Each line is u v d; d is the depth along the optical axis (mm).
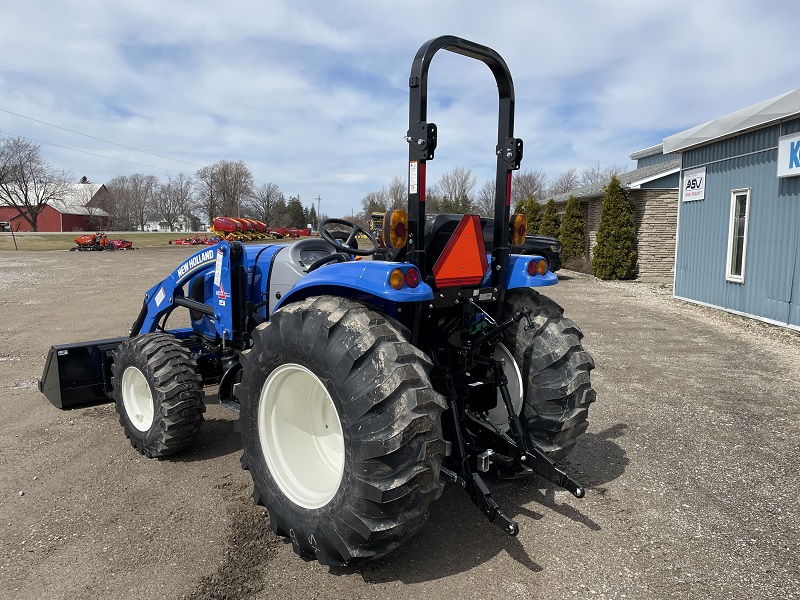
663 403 5266
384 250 3121
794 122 8750
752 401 5328
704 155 11148
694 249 11555
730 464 3910
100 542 2889
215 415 4832
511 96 3010
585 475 3732
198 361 4488
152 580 2568
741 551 2846
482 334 3244
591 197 19406
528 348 3213
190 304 4484
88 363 4676
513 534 2416
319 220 3488
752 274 9805
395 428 2254
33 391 5578
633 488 3543
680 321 9648
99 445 4188
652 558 2783
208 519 3119
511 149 3014
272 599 2439
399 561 2729
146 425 3990
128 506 3266
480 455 2762
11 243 38094
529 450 2926
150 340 3947
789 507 3305
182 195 90812
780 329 8836
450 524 3084
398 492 2258
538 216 23422
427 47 2553
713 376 6219
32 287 14258
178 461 3900
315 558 2744
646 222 16344
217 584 2539
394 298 2365
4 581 2562
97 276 17141
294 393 2873
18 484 3553
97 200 79562
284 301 2980
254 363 2805
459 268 2861
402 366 2330
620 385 5875
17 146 57750
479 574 2633
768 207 9367
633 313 10461
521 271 3125
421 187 2607
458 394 2938
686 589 2537
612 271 16156
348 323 2432
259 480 2840
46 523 3078
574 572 2660
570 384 3100
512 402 3291
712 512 3244
